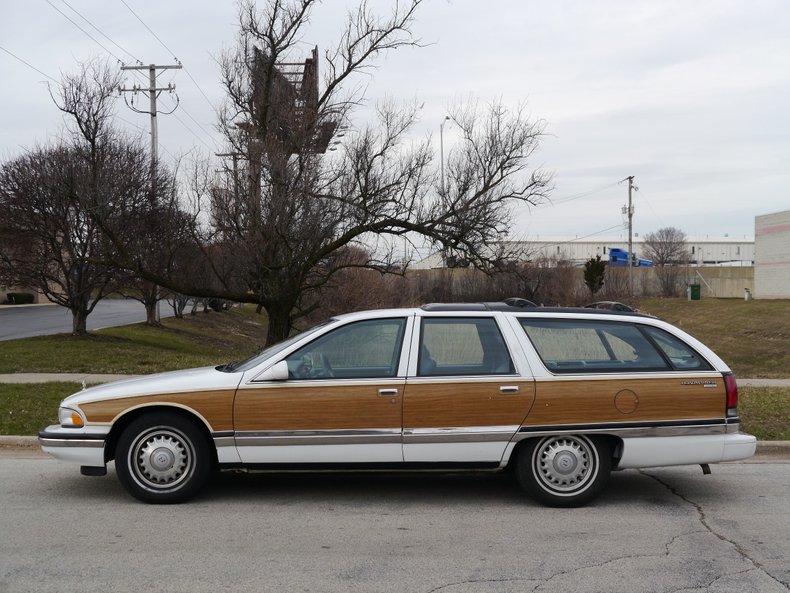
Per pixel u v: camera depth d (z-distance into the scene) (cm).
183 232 2012
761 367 2531
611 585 451
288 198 1766
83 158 1931
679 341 636
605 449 619
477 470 611
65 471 739
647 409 612
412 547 518
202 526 561
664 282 6462
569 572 472
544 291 5009
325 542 528
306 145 1873
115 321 3388
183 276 2170
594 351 627
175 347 2567
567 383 608
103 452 603
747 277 6694
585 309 656
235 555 498
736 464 805
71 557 492
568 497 616
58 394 1190
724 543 532
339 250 2091
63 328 2848
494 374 607
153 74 2959
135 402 601
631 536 546
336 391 598
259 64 1944
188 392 598
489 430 601
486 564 486
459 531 555
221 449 597
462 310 631
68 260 2209
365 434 596
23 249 2181
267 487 676
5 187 2102
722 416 621
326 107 1984
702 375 623
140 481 610
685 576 466
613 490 685
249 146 1800
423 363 607
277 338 1920
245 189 1802
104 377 1477
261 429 595
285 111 1892
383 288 3516
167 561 486
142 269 1908
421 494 659
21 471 739
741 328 3600
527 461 613
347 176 1842
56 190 1908
